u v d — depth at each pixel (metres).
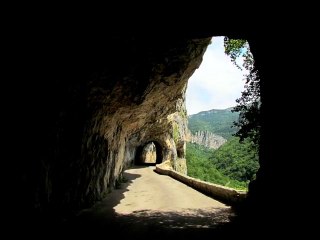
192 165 84.00
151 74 15.67
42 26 8.05
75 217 12.75
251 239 9.48
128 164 47.19
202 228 11.56
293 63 8.89
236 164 76.19
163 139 50.38
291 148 8.76
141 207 16.72
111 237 10.28
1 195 7.23
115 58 12.18
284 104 9.41
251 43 12.04
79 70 10.95
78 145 12.96
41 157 9.44
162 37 11.88
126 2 9.12
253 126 14.27
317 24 7.69
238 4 9.61
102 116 15.89
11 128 7.75
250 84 14.79
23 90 8.16
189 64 17.22
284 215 8.57
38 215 9.10
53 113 10.15
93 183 16.17
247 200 11.92
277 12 9.18
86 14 8.94
